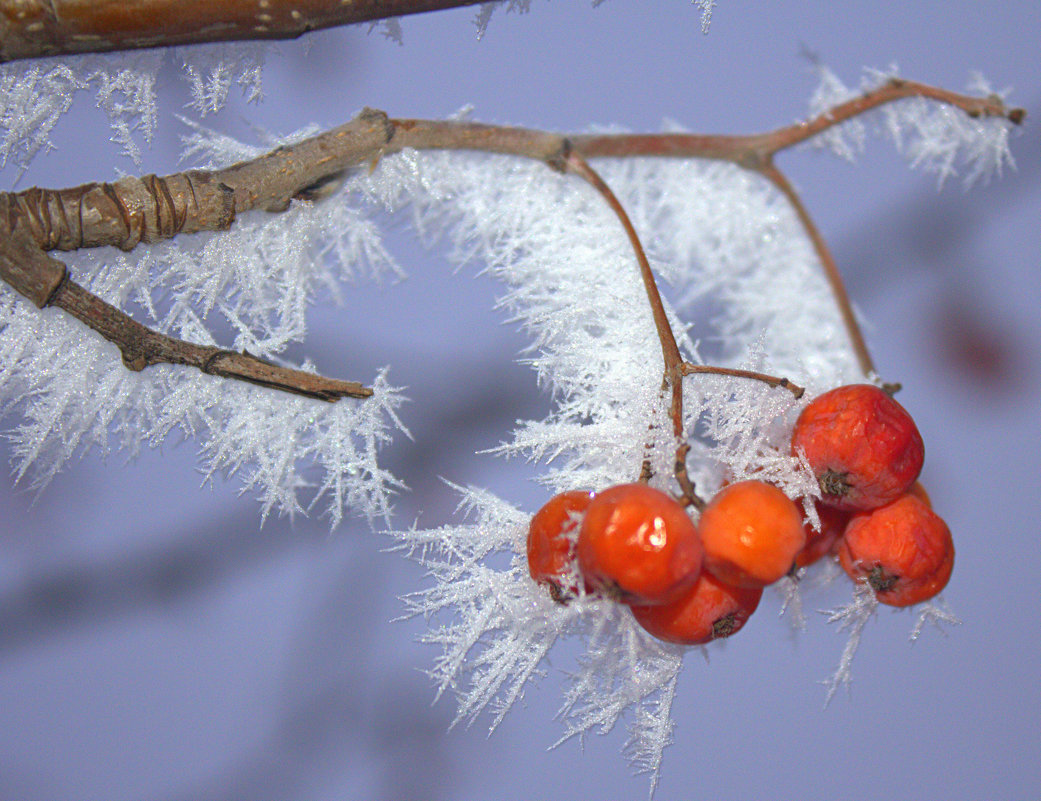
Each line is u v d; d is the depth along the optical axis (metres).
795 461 0.23
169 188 0.23
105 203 0.23
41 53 0.22
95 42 0.22
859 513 0.23
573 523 0.23
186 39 0.22
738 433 0.23
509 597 0.23
